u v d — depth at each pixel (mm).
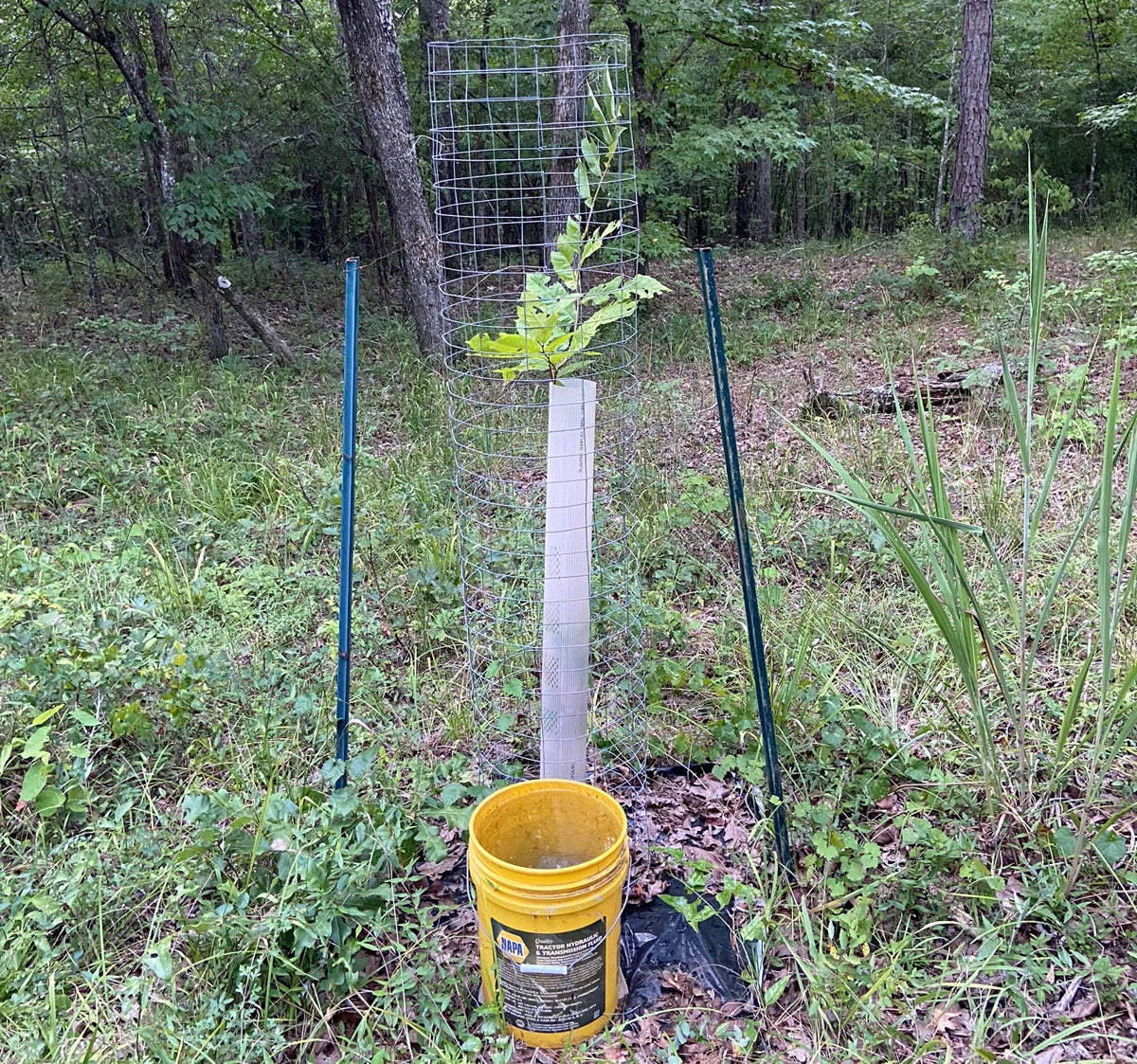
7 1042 1803
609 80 2355
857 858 2203
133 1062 1775
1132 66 15156
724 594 3818
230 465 5438
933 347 7527
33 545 4418
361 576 4031
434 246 7914
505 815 2086
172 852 2305
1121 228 12523
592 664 3074
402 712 3045
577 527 2373
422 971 1960
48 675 2914
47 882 2201
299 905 2010
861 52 16141
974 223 10188
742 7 8727
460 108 7168
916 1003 1935
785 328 8938
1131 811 2385
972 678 2287
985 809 2432
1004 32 17172
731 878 2127
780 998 2008
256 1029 1834
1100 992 1919
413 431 6082
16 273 12891
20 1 9320
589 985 1851
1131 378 5699
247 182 9578
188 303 11109
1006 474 4645
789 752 2658
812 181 19594
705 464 5254
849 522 4191
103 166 11602
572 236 2279
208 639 3385
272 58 11414
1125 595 2137
